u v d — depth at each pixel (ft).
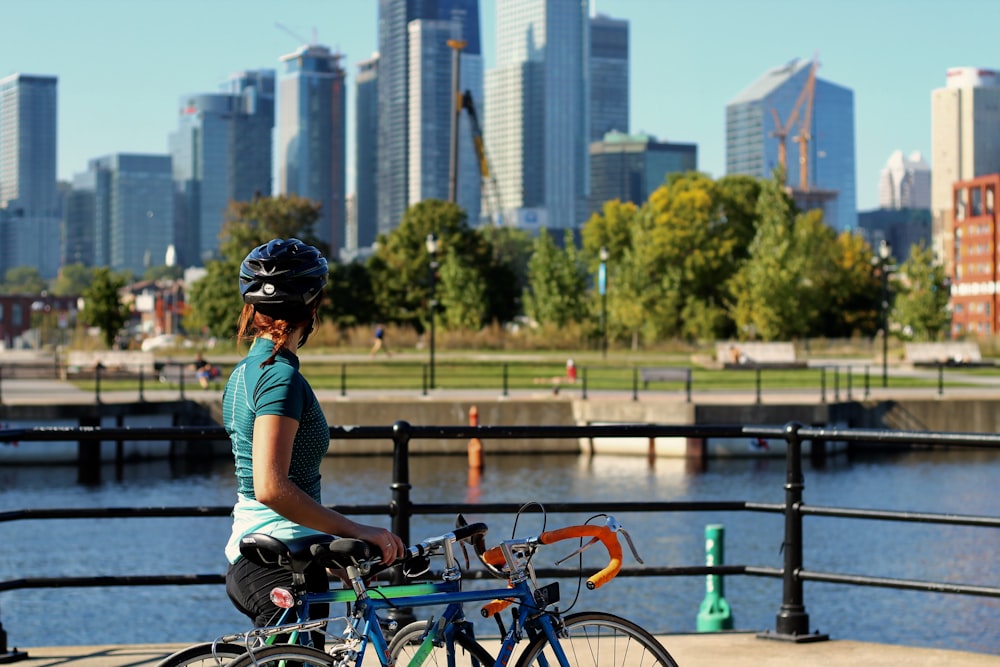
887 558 67.51
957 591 23.32
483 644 23.91
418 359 196.44
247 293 13.24
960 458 124.88
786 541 25.27
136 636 50.85
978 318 515.09
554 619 14.61
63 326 371.76
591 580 14.40
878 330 300.40
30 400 125.29
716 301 287.69
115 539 74.54
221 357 225.35
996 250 507.30
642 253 276.21
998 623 52.95
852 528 77.61
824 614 55.11
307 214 375.25
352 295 281.95
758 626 52.80
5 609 55.77
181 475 114.73
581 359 202.59
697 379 160.86
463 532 14.11
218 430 22.93
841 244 306.96
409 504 23.77
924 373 176.96
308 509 12.73
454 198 392.47
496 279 295.07
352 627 13.30
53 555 69.05
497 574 14.61
